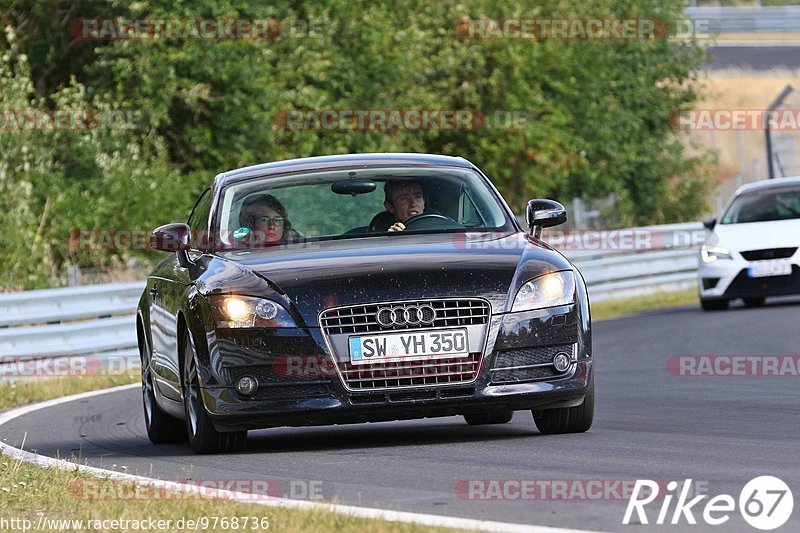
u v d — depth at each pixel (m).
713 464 22.48
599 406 33.03
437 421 31.66
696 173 121.38
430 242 26.97
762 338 49.44
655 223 115.75
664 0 113.19
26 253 67.06
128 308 54.06
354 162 29.73
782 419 28.92
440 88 95.69
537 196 99.00
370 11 90.31
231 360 24.98
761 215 65.25
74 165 76.31
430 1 97.38
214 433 26.06
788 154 156.62
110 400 41.31
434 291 24.91
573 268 26.44
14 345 48.81
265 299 25.09
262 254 26.97
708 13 194.88
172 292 28.08
